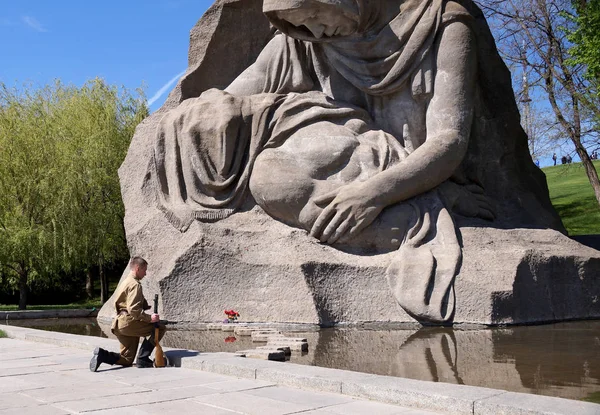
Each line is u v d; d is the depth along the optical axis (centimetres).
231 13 1234
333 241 980
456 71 1019
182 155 1077
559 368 540
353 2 1024
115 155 2409
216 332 892
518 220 1118
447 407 384
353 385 437
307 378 467
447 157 991
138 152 1179
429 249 941
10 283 2300
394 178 970
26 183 2167
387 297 927
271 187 1016
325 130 1046
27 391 475
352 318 924
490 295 870
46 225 2178
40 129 2325
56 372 562
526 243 982
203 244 995
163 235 1053
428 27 1026
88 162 2320
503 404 361
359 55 1070
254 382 493
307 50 1132
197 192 1057
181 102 1220
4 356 677
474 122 1115
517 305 889
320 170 1012
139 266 599
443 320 879
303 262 941
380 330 863
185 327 944
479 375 515
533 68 2202
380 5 1055
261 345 743
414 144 1065
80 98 2600
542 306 925
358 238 974
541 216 1168
